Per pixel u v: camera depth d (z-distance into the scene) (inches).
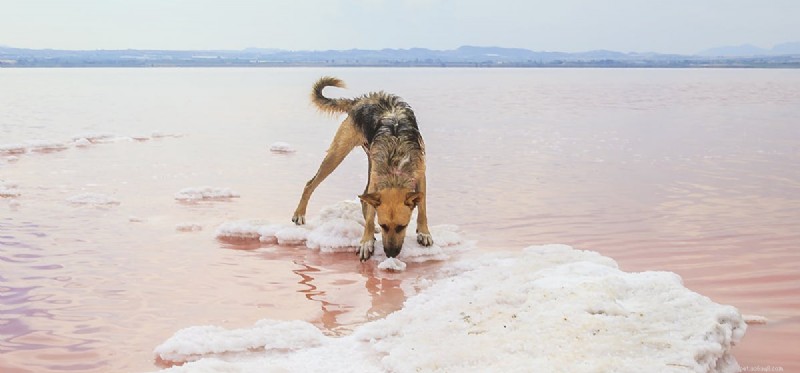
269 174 427.8
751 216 297.1
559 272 200.5
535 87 1723.7
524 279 198.5
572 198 343.0
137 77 2564.0
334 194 360.2
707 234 266.2
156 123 768.9
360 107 268.1
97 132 642.8
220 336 163.2
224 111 960.3
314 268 234.1
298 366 151.1
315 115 908.6
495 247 254.8
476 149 541.0
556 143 577.6
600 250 245.8
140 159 487.5
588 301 166.2
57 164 456.4
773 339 162.6
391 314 179.0
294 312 190.1
